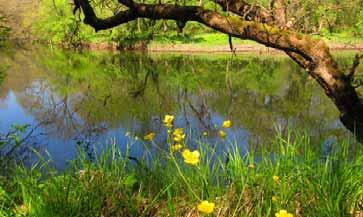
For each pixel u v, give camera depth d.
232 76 27.81
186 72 30.38
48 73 33.72
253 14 5.46
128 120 14.84
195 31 44.81
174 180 3.67
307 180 3.35
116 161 4.16
